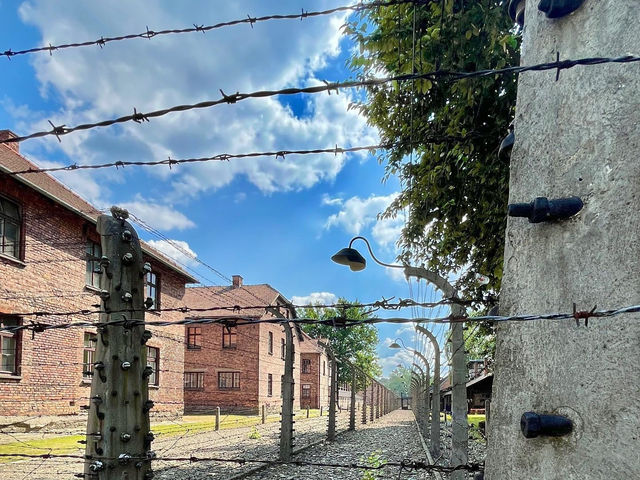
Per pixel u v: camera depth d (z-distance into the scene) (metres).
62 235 14.13
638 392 1.42
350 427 21.53
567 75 1.86
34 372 12.67
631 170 1.55
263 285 32.97
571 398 1.63
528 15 2.18
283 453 10.81
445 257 8.59
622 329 1.50
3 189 12.17
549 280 1.81
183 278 21.91
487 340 11.62
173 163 2.96
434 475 8.72
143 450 2.72
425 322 1.97
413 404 32.41
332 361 17.47
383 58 6.25
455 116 6.47
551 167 1.89
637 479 1.38
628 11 1.65
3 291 11.91
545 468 1.69
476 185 7.05
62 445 10.83
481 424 11.04
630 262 1.51
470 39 5.46
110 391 2.62
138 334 2.78
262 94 2.10
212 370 29.05
